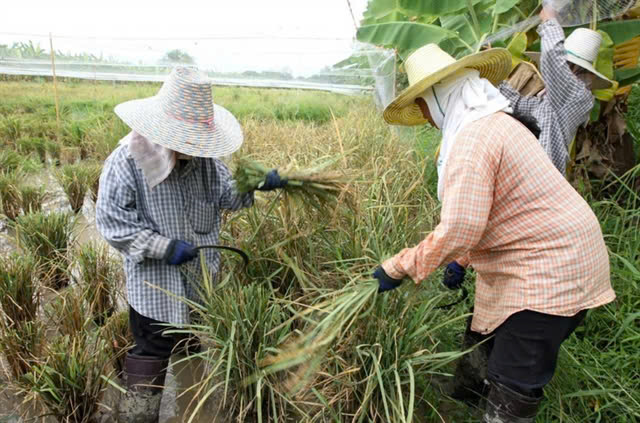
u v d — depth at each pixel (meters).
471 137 1.95
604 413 2.52
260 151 5.15
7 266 3.10
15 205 4.89
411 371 2.21
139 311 2.42
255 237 3.11
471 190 1.89
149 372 2.47
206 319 2.50
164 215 2.37
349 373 2.39
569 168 4.18
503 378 2.14
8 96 9.11
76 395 2.44
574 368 2.68
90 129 7.21
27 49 10.32
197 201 2.50
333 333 2.04
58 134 7.00
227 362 2.34
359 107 7.74
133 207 2.37
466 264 2.68
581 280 1.96
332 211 2.87
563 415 2.47
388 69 8.02
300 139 5.28
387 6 5.67
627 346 2.78
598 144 4.12
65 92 9.51
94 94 9.46
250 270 3.06
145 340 2.51
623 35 3.83
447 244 1.91
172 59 10.33
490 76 2.35
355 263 2.82
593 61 3.38
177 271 2.47
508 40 4.61
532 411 2.12
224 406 2.46
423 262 1.98
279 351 2.28
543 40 3.24
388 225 3.16
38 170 6.28
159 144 2.15
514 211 2.01
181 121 2.18
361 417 2.30
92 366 2.51
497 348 2.18
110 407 2.70
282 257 3.01
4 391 2.73
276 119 7.61
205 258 2.61
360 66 9.62
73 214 4.63
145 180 2.30
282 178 2.67
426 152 5.18
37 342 2.80
